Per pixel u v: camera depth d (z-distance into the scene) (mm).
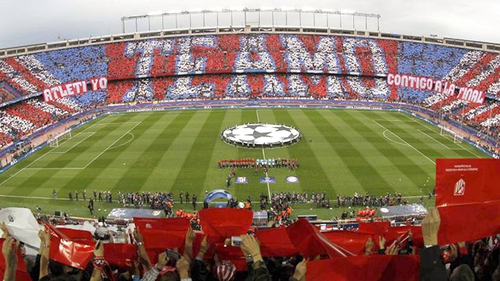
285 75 136625
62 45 139000
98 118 106500
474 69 125500
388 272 7344
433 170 65812
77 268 9547
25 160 73562
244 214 10844
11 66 122625
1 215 11234
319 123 95875
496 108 104125
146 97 127250
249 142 78438
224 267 9383
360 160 70375
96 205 55562
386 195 56500
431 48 140500
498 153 73188
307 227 8391
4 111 103375
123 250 11625
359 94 127812
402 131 89375
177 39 148375
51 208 54875
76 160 72938
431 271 6816
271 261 10867
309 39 148375
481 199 8844
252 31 151500
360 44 146250
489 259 9461
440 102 115750
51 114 108938
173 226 11469
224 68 136625
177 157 72875
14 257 7957
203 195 57625
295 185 60750
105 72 134625
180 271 8195
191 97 126875
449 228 7984
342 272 7398
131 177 64375
